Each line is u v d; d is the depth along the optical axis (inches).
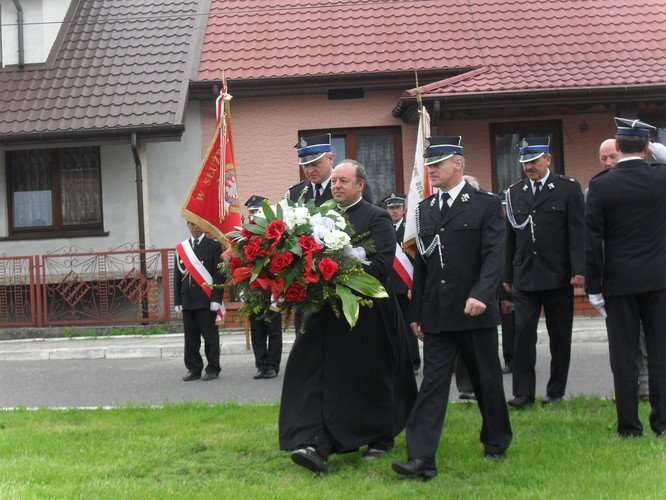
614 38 713.0
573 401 335.9
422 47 709.3
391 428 264.7
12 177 693.3
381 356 262.1
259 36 731.4
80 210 690.8
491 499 217.0
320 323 259.6
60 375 476.7
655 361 275.0
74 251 677.9
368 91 687.1
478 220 254.7
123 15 752.3
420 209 265.4
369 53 704.4
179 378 454.3
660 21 734.5
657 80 641.0
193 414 332.8
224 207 466.0
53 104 665.6
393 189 691.4
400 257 408.2
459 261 253.9
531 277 335.0
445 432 290.0
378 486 232.8
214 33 737.6
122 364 513.0
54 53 712.4
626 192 272.1
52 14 715.4
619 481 224.7
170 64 695.7
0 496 221.5
